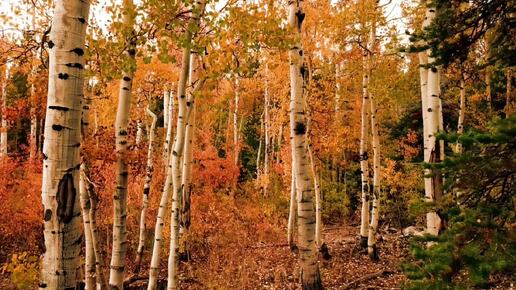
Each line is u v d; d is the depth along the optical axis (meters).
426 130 6.89
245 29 5.41
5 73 12.34
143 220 11.45
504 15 3.82
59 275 2.95
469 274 2.62
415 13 9.88
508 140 2.65
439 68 6.51
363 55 11.60
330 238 16.14
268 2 6.27
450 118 13.95
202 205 15.16
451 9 4.03
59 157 2.97
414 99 15.98
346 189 21.50
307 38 11.83
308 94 12.42
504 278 5.50
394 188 17.22
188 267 11.08
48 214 2.96
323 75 13.02
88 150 5.76
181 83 6.52
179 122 6.70
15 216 12.06
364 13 10.41
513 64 3.81
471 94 14.05
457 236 2.80
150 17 5.18
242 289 9.27
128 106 5.73
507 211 2.95
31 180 12.92
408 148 17.67
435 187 5.92
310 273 6.57
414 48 4.11
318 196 11.91
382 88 11.05
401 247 12.52
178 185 6.89
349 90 15.71
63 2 3.00
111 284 5.61
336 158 20.09
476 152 3.00
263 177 18.89
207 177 19.56
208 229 12.92
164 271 11.41
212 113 21.48
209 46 5.41
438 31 3.90
